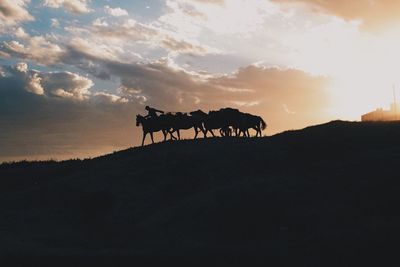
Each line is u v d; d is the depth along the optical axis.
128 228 35.75
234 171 43.03
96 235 34.72
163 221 35.31
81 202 40.56
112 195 40.97
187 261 26.80
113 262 26.95
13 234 35.31
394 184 35.72
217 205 35.84
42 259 27.42
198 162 44.94
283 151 45.53
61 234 35.22
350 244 27.20
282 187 37.47
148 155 47.84
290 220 33.00
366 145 44.31
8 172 51.12
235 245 29.86
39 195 43.00
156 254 27.64
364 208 33.28
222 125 53.06
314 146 45.38
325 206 34.22
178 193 40.97
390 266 24.89
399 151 41.34
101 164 48.69
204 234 32.88
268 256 26.92
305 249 27.77
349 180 37.41
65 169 50.12
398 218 30.95
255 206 35.12
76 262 27.02
